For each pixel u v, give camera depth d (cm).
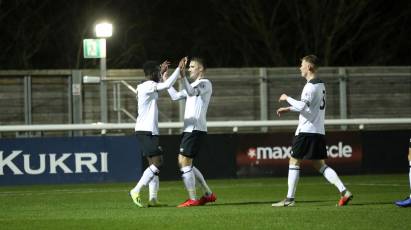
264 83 4688
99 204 2741
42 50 6178
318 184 3631
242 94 4678
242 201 2783
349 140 4253
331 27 6594
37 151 3875
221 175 4100
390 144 4300
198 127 2562
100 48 4356
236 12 6550
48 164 3878
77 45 6203
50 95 4538
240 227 1989
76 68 6050
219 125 4119
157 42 6425
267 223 2056
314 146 2452
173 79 2517
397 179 3916
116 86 4503
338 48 6706
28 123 4519
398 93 4812
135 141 3975
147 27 6394
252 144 4147
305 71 2469
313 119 2448
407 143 4328
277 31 6619
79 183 3900
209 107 4650
